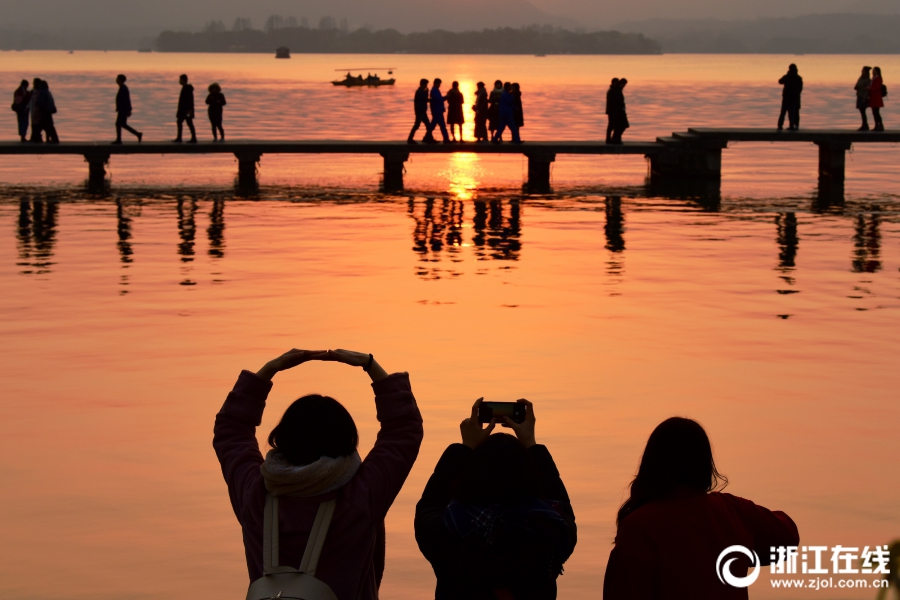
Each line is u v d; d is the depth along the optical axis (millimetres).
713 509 3041
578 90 78125
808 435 7723
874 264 14820
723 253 15695
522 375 9242
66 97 64000
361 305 12102
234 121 44062
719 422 8016
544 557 2963
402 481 3186
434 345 10289
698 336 10734
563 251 15844
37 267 14352
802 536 5984
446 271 14234
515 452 3049
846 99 64500
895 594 2434
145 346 10258
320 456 3025
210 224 18375
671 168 26484
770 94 72812
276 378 9211
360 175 27172
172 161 30828
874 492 6629
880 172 28531
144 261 14852
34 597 5262
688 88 83875
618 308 12031
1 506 6391
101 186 24000
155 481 6816
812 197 22734
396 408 3299
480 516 2961
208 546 5867
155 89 77812
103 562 5660
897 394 8758
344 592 2986
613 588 3021
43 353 10000
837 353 10070
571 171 28719
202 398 8602
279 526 2980
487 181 25922
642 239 17000
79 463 7133
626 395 8680
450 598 3043
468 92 79625
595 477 6824
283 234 17312
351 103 60594
